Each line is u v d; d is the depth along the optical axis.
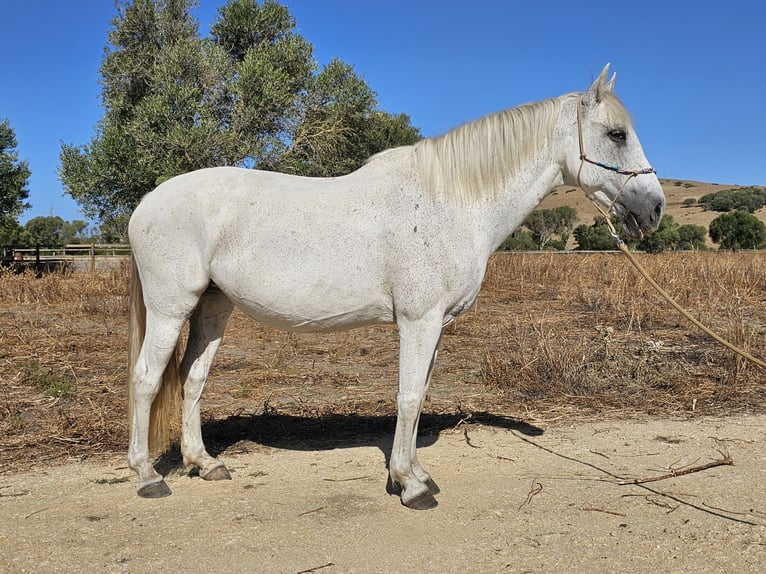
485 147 3.43
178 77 17.03
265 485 3.71
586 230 28.98
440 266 3.32
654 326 9.04
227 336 8.63
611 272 14.42
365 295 3.42
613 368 6.33
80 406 5.21
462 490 3.63
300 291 3.41
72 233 64.75
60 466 3.98
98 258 22.64
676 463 4.10
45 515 3.24
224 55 17.45
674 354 7.20
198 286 3.50
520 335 7.93
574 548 2.91
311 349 7.80
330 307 3.44
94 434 4.54
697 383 5.99
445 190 3.38
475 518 3.24
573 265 16.02
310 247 3.38
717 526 3.14
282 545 2.92
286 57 18.00
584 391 5.84
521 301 12.05
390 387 6.05
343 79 18.92
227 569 2.70
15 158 20.23
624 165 3.52
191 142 15.86
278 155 17.19
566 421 5.06
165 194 3.53
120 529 3.08
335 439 4.61
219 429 4.79
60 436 4.48
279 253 3.40
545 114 3.60
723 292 11.77
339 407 5.39
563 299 11.84
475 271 3.42
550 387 5.92
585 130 3.55
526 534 3.05
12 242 28.62
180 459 4.17
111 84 18.36
